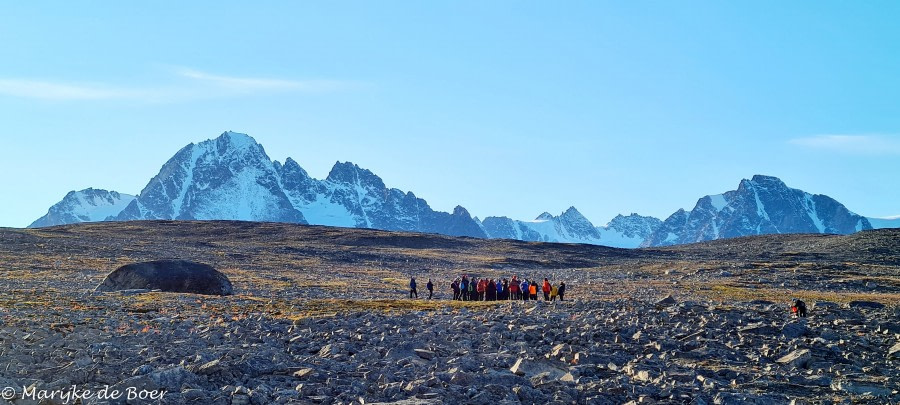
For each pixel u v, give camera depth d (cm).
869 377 3077
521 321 4203
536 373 2845
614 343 3659
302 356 2941
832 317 5159
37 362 2566
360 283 10600
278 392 2320
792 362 3291
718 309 5231
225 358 2730
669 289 9762
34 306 4462
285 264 15312
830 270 14338
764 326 4228
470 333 3741
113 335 3225
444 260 19050
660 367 3075
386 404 2244
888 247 18950
